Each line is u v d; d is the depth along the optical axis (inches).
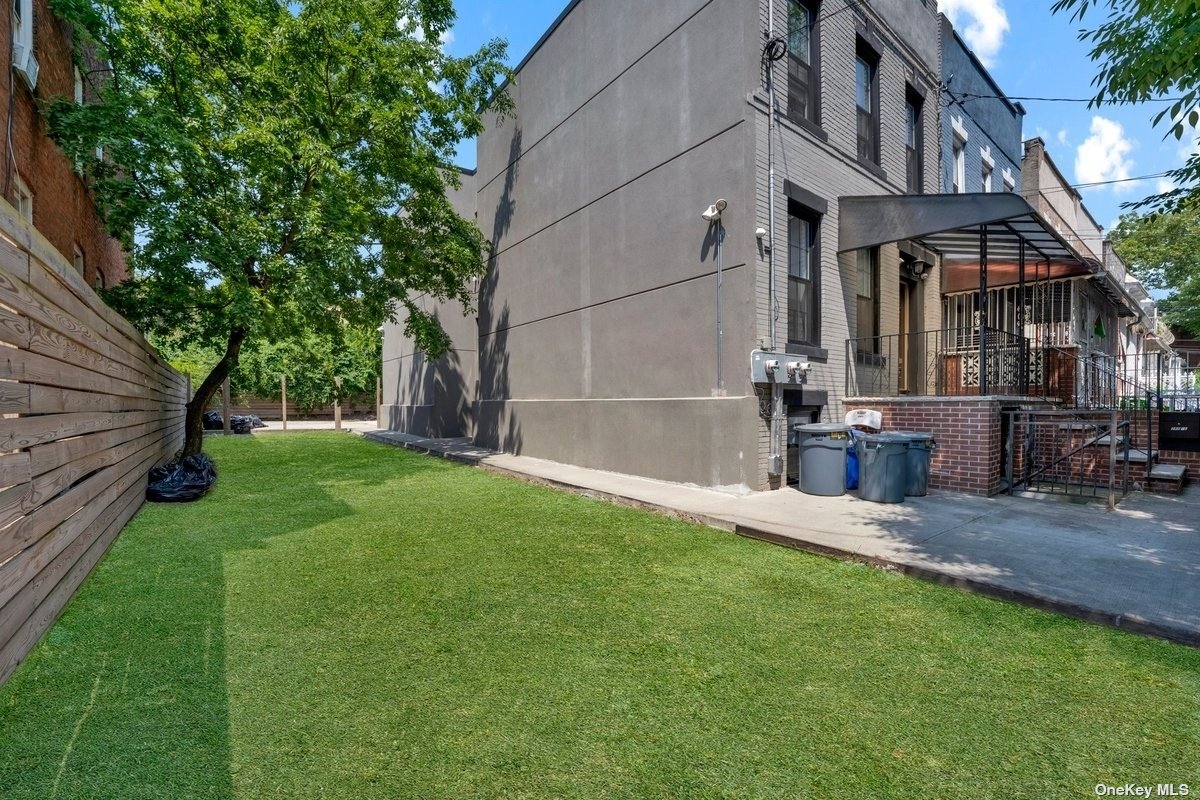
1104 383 397.1
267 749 84.4
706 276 287.7
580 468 364.2
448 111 419.8
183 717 92.1
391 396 794.8
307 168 351.3
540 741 86.9
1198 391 495.8
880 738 87.5
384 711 94.5
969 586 148.2
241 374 855.7
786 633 124.3
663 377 312.7
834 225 315.0
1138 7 160.2
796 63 303.4
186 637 121.4
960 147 452.8
